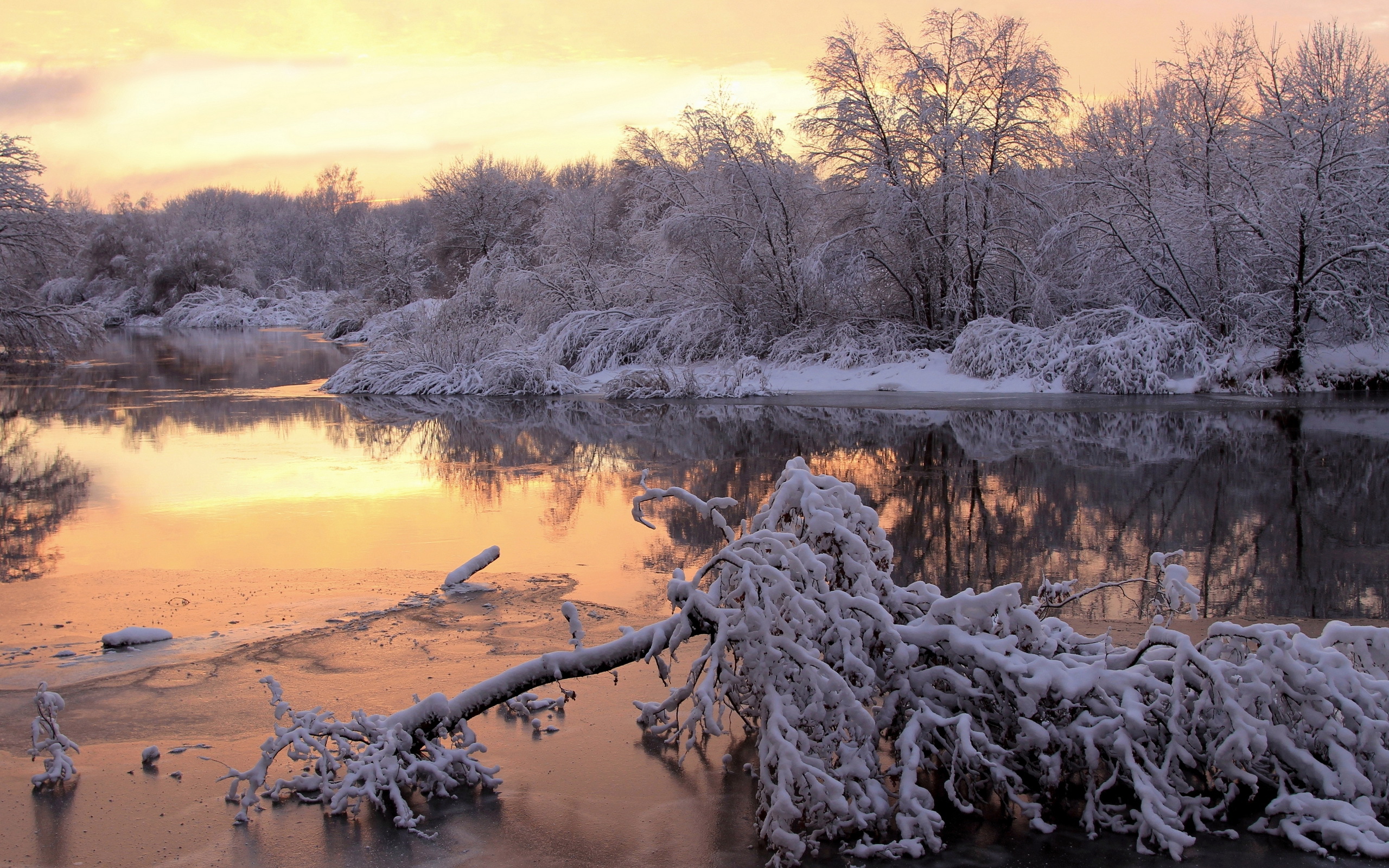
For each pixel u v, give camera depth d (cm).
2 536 902
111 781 409
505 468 1322
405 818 373
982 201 2633
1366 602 671
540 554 820
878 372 2559
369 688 505
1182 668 389
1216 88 2572
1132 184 2534
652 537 888
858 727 379
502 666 539
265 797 398
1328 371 2245
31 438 1630
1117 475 1202
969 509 1006
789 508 454
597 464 1343
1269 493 1078
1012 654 394
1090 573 755
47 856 350
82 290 8100
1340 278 2220
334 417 1969
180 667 541
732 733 460
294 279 8862
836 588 442
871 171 2678
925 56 2681
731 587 439
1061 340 2406
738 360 2683
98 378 2888
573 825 374
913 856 349
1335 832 350
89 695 501
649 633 447
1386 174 2241
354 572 760
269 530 924
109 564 790
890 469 1260
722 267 2928
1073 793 406
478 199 4953
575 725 469
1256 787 374
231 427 1791
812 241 2911
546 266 3206
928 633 407
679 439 1596
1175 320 2447
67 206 8462
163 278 7625
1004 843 363
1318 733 376
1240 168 2356
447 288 5103
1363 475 1187
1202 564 780
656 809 387
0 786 405
